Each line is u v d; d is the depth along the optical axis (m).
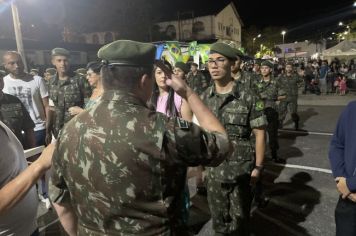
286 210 3.89
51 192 1.31
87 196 1.19
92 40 38.41
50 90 4.80
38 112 4.47
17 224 1.71
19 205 1.71
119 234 1.16
